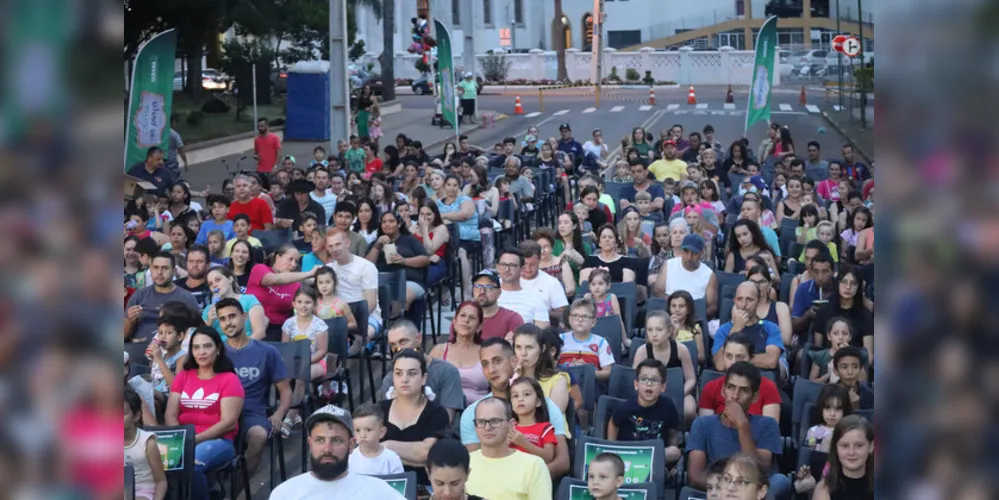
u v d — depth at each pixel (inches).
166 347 366.6
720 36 3302.2
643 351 378.3
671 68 2898.6
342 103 968.3
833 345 376.2
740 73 2856.8
